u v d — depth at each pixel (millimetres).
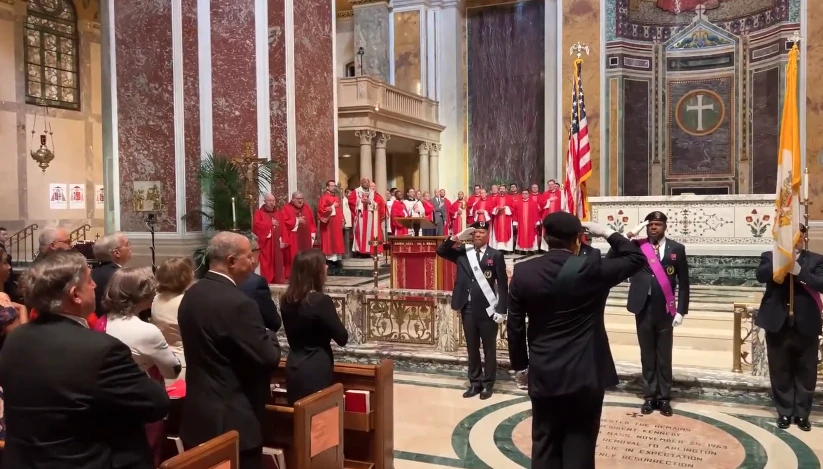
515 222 16219
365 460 4398
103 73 12656
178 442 3611
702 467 4855
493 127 20547
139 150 12297
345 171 20578
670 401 6465
